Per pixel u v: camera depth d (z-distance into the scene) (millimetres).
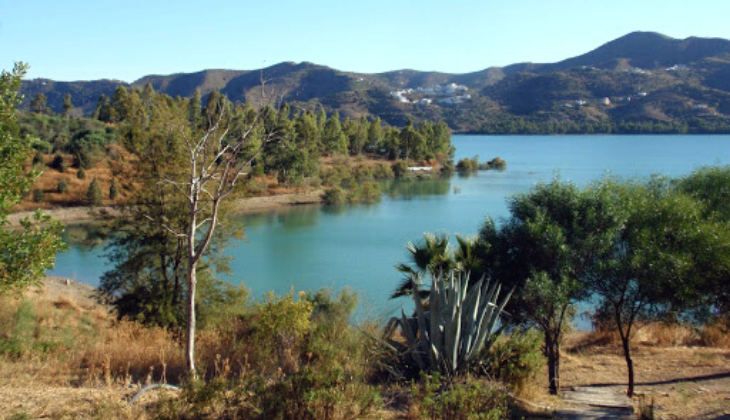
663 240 9211
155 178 16234
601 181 10391
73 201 58594
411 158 124000
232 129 9281
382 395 7156
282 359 8539
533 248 9438
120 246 18500
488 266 10305
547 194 9805
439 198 74250
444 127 144250
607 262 8961
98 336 12320
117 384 7113
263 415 5473
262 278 33125
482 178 100812
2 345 9758
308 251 41438
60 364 8578
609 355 11734
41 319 13172
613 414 6941
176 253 17500
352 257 39312
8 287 7512
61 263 37062
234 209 18078
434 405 5957
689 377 9734
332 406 5586
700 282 9039
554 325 8961
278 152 75250
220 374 7836
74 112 195375
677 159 124688
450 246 13148
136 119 17625
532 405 7180
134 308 17141
